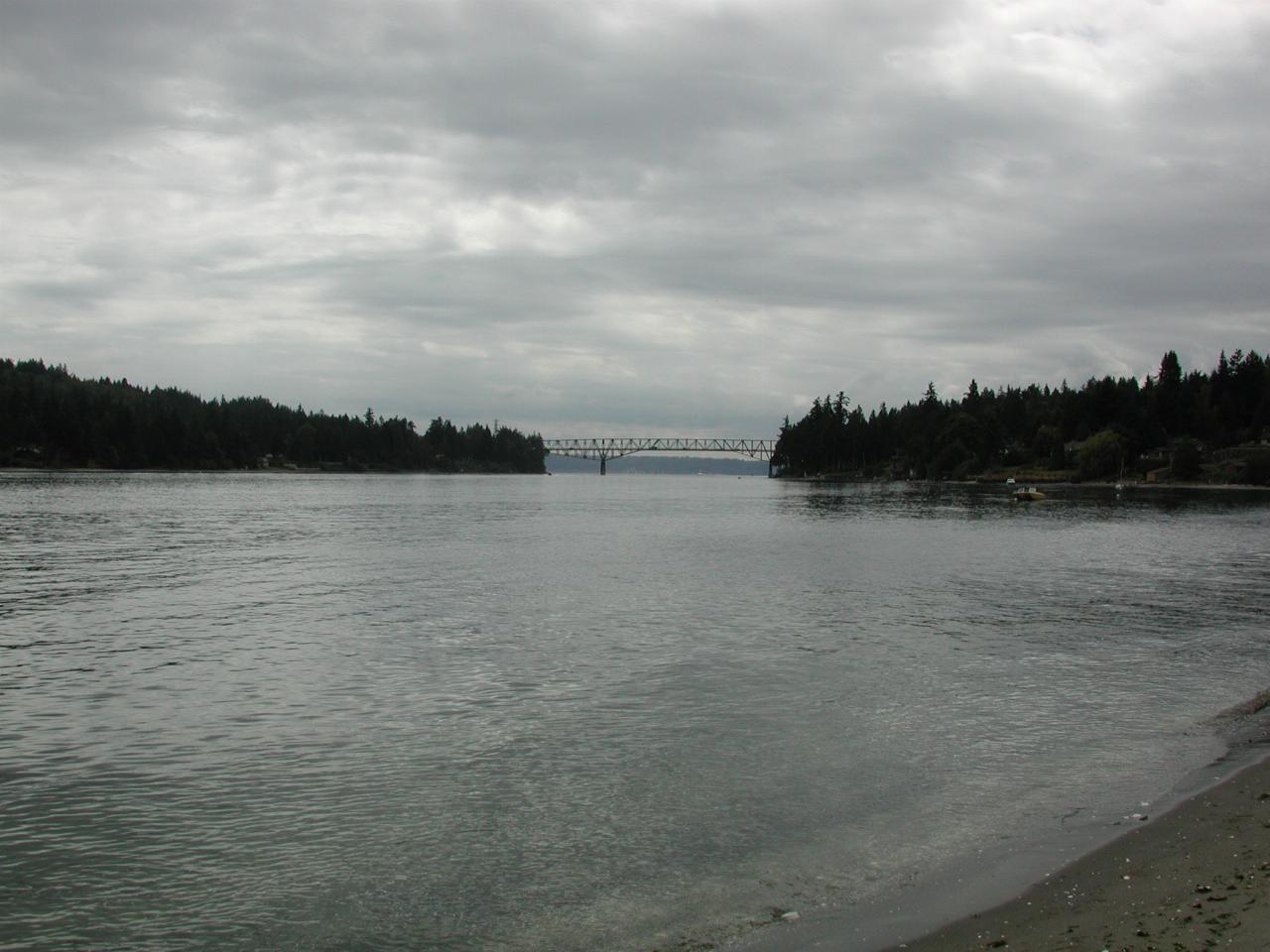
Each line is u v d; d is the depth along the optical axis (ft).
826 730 59.52
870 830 43.21
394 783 50.01
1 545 186.29
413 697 67.87
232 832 43.70
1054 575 148.25
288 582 134.31
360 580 137.39
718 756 54.24
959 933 33.09
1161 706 65.72
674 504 456.45
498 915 35.70
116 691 69.87
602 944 33.45
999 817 44.50
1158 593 126.62
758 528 272.72
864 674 75.31
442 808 46.42
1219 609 112.16
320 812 46.09
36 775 51.52
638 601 116.88
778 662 79.77
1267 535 239.91
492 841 42.50
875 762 53.16
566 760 53.67
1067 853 39.83
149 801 47.65
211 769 52.60
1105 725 60.75
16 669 77.20
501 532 247.29
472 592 124.88
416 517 313.73
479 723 61.21
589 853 41.14
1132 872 37.47
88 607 110.63
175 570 147.95
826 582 137.59
